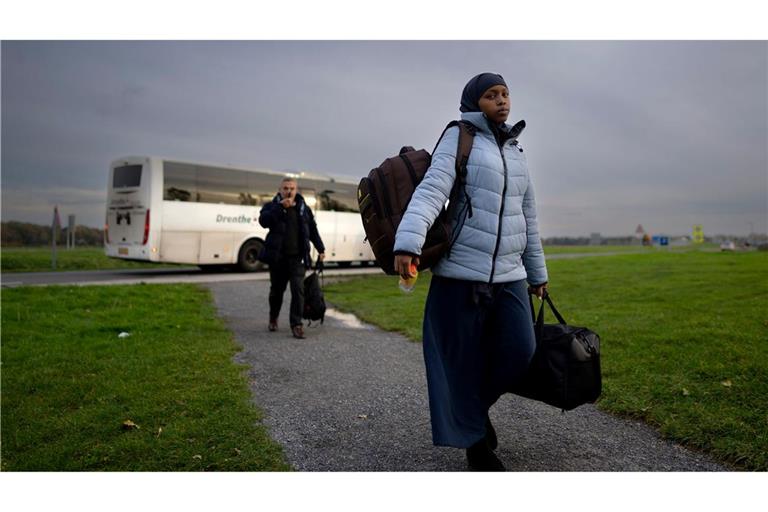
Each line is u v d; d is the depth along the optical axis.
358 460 3.51
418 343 7.34
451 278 3.03
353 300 11.98
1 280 15.91
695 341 6.21
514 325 3.10
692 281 13.25
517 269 3.18
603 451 3.58
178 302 11.08
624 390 4.67
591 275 16.05
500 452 3.60
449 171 2.94
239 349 6.91
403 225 2.80
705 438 3.61
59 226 22.28
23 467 3.58
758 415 3.88
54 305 10.21
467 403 3.06
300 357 6.50
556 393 3.11
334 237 22.59
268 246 7.70
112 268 24.30
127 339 7.50
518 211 3.14
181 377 5.49
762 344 5.84
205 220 18.89
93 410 4.57
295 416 4.36
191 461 3.52
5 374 5.82
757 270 15.59
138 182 18.00
